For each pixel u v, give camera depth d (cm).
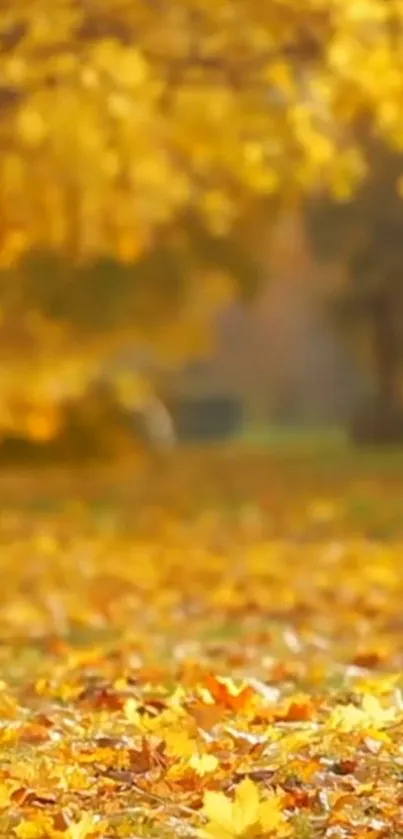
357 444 6331
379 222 4697
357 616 1886
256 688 1240
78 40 1709
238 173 2008
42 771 1005
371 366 6056
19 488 4322
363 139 3189
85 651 1591
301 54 1786
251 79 1834
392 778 990
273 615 1948
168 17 1728
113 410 5216
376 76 1762
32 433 4212
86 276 4191
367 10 1716
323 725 1109
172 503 3831
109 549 2817
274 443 7325
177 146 1967
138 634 1786
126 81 1823
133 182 2059
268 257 4919
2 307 3959
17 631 1820
